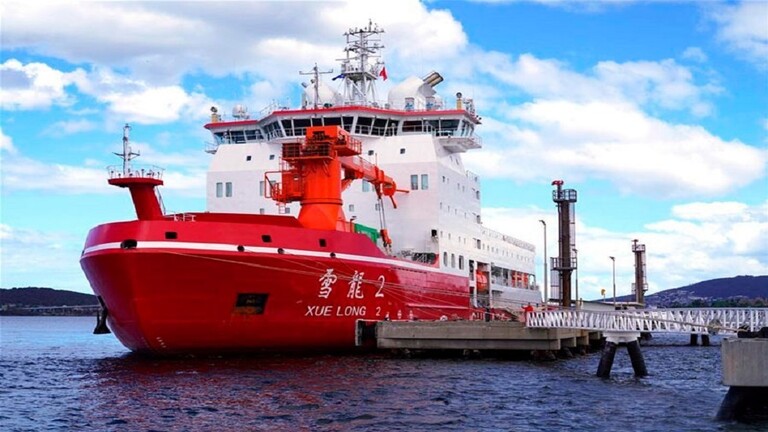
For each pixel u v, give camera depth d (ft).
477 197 231.09
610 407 101.30
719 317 111.65
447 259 198.08
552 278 196.03
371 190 191.31
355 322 155.53
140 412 96.22
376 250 159.63
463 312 207.62
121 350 219.20
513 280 272.92
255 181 189.88
